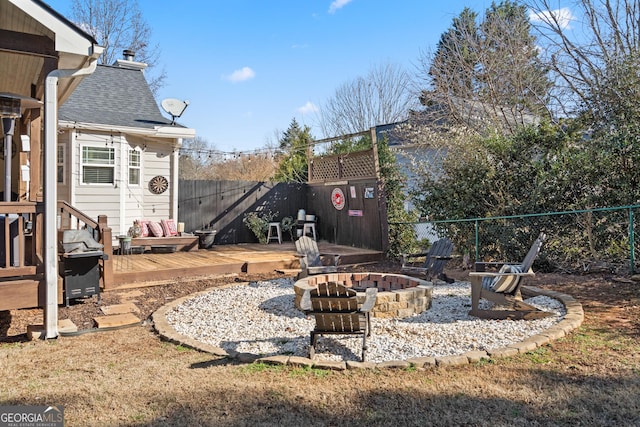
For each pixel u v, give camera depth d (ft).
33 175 20.52
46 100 15.24
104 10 76.23
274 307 19.29
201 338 15.10
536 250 17.10
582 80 35.09
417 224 36.70
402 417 9.06
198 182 40.22
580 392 9.91
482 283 18.85
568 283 22.16
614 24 34.68
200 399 10.05
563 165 26.55
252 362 12.46
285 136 106.11
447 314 17.72
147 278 25.05
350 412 9.33
